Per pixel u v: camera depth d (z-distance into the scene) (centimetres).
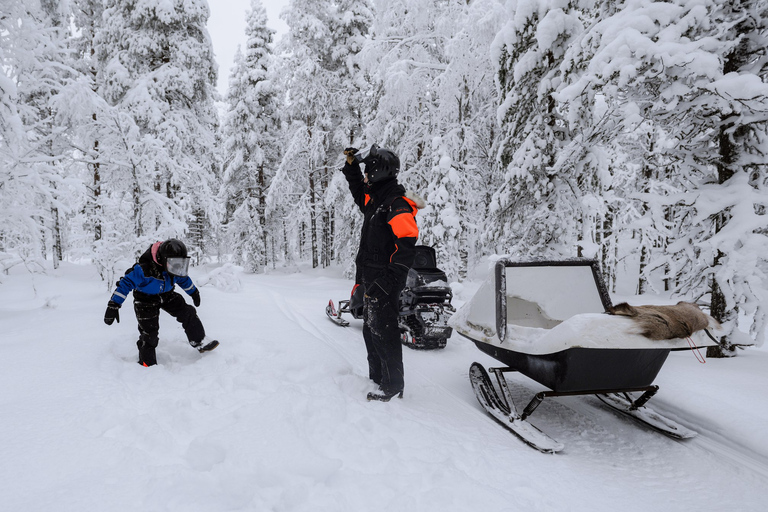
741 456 275
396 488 208
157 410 279
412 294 577
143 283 371
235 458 219
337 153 2348
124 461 214
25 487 189
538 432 295
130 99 1542
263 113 2502
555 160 753
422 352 562
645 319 263
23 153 689
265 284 1820
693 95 452
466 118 1382
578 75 619
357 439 258
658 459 276
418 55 1351
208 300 797
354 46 2241
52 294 961
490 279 366
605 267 1670
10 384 315
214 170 2053
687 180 525
